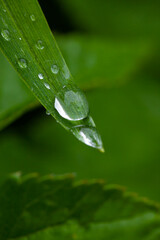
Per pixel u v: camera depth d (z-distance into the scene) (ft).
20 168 0.56
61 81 0.42
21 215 0.47
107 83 0.57
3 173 0.55
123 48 0.59
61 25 0.63
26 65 0.42
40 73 0.42
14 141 0.57
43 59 0.42
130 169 0.62
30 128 0.59
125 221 0.48
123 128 0.64
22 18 0.42
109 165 0.61
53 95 0.42
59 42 0.56
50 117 0.60
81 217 0.47
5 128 0.57
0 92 0.51
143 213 0.48
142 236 0.48
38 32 0.42
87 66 0.56
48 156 0.58
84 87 0.55
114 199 0.48
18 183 0.47
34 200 0.47
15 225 0.47
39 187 0.47
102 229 0.47
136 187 0.61
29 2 0.42
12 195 0.47
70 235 0.47
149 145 0.64
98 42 0.57
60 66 0.42
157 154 0.64
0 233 0.46
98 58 0.56
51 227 0.47
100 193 0.47
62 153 0.59
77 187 0.47
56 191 0.47
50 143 0.59
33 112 0.59
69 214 0.47
